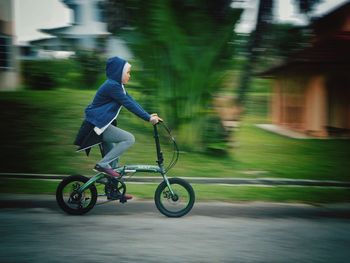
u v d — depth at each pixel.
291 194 6.27
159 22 8.93
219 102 9.84
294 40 11.45
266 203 5.72
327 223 5.21
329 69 13.41
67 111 12.91
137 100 9.87
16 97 14.55
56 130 10.95
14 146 9.54
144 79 9.45
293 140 12.46
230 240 4.50
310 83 13.85
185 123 9.62
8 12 17.19
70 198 5.23
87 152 5.33
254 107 20.03
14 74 17.70
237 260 3.96
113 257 3.96
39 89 18.02
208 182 7.11
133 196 5.89
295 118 14.91
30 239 4.41
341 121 13.68
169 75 9.45
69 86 18.50
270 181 7.23
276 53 11.66
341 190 6.65
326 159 9.80
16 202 5.57
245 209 5.46
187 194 5.68
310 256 4.11
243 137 12.67
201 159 9.20
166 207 5.50
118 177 5.18
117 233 4.64
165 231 4.73
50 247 4.20
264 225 5.06
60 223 4.95
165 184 5.22
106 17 9.88
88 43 26.55
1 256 3.96
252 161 9.36
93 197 5.24
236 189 6.50
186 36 9.15
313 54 13.37
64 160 8.66
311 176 8.12
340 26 15.33
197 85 9.43
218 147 9.57
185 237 4.56
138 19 9.11
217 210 5.45
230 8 9.15
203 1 8.98
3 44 17.16
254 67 10.32
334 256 4.11
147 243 4.35
